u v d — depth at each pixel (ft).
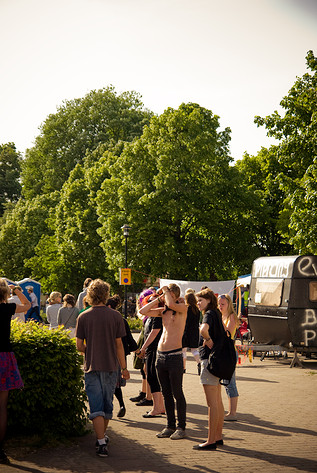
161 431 25.99
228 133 125.18
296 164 84.28
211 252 120.06
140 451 22.34
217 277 127.13
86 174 149.28
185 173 115.24
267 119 85.15
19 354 23.40
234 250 121.08
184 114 119.96
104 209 128.47
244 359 59.11
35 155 191.42
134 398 33.99
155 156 120.26
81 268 154.81
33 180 197.57
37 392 23.48
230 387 28.81
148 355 29.55
